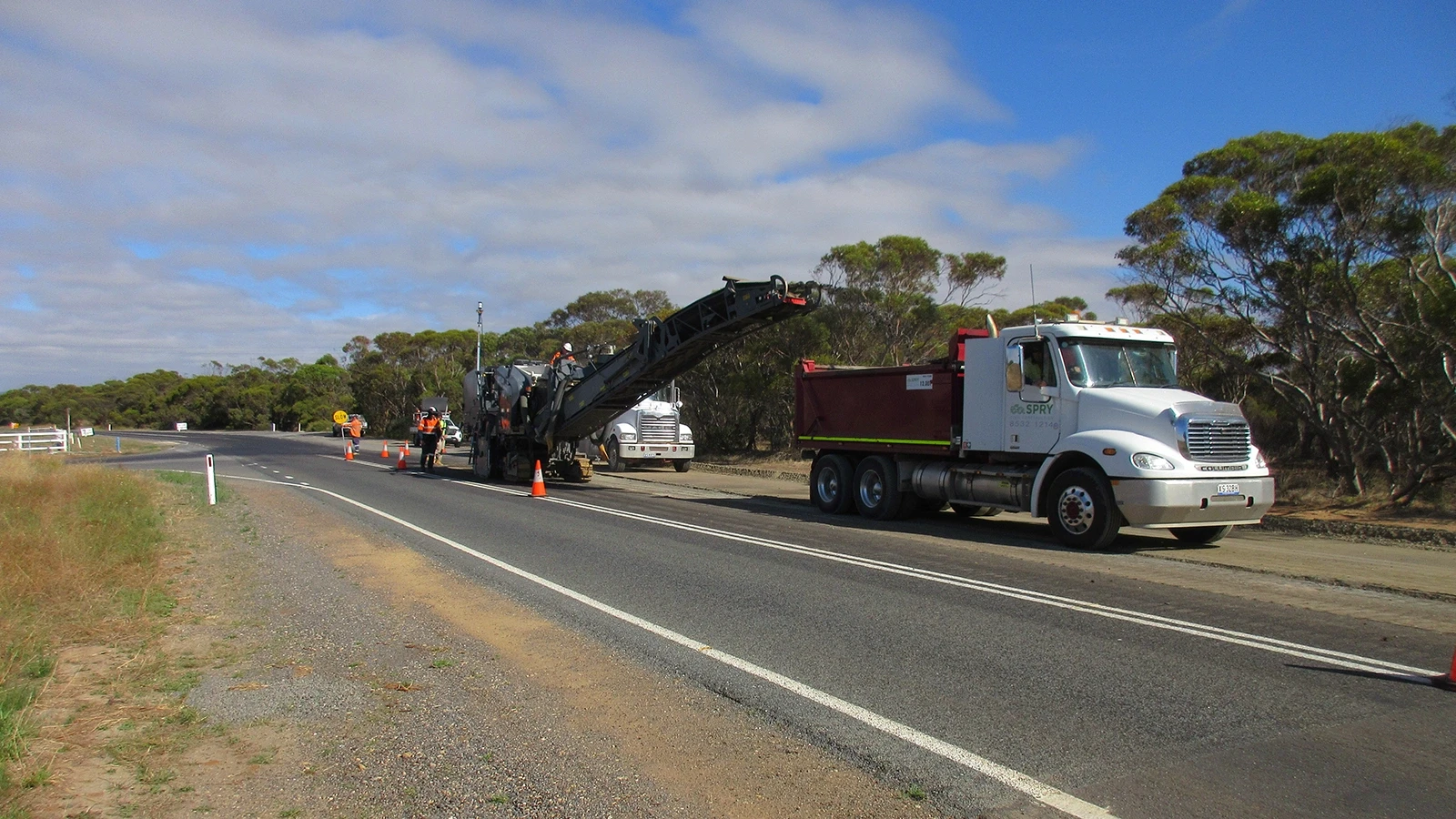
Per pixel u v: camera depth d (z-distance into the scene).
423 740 4.75
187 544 11.39
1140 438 11.38
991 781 4.22
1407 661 6.27
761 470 26.34
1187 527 12.35
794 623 7.30
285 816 3.85
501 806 3.95
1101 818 3.83
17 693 5.20
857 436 15.67
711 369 33.25
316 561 10.29
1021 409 12.81
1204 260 18.02
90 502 12.96
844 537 12.61
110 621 7.14
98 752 4.53
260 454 37.00
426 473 25.73
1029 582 9.11
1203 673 5.93
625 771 4.35
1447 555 11.39
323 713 5.18
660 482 23.02
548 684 5.71
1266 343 21.12
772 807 3.95
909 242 29.12
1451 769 4.35
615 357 19.19
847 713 5.16
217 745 4.66
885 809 3.93
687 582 9.05
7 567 7.90
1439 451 16.28
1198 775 4.27
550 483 22.23
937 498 14.22
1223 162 18.20
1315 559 10.98
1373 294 17.02
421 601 8.17
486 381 23.50
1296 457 23.14
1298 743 4.70
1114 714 5.14
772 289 15.41
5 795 3.97
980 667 6.07
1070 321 12.91
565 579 9.25
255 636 6.89
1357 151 14.99
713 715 5.14
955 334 14.03
